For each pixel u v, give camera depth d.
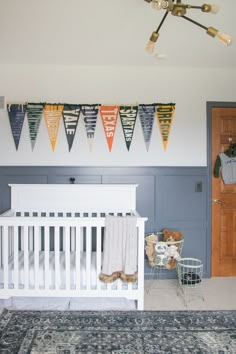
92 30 2.78
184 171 3.70
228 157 3.72
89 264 2.80
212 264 3.75
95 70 3.60
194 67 3.62
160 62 3.48
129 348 2.20
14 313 2.73
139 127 3.65
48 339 2.31
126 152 3.65
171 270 3.68
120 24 2.68
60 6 2.43
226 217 3.76
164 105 3.62
